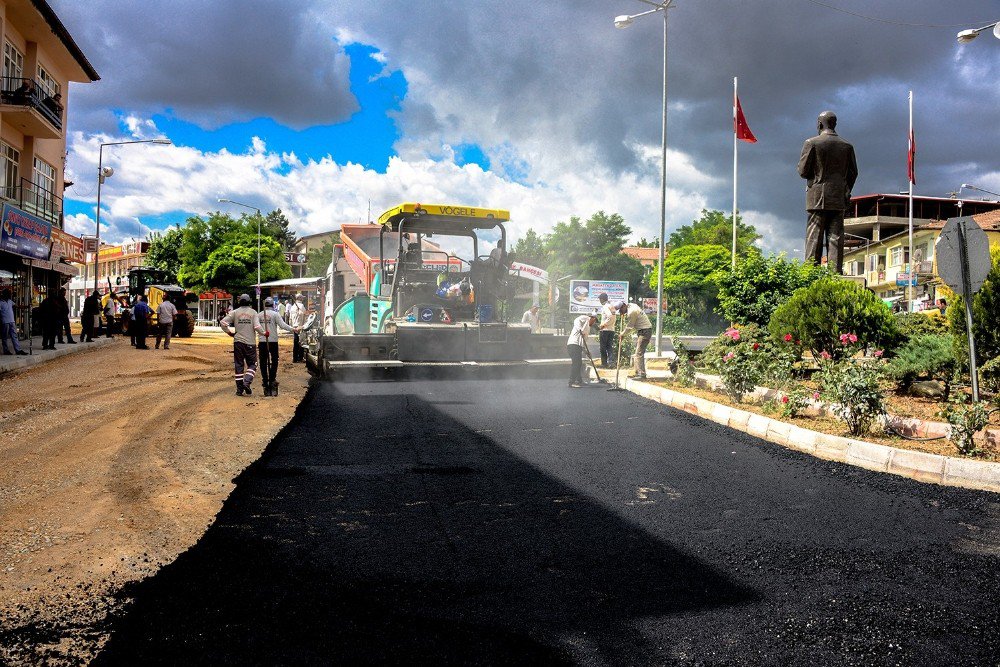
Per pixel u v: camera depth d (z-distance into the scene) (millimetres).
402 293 13172
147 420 8461
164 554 4070
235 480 5688
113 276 83000
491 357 12703
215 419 8516
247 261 60500
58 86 27766
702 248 50219
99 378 13367
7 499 5156
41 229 23031
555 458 6555
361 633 3127
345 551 4133
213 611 3336
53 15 23812
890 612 3383
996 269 8250
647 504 5125
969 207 60375
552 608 3396
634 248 76500
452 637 3094
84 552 4090
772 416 8156
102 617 3277
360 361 12305
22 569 3838
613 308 15328
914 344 9578
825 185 15031
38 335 26531
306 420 8438
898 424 6988
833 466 6301
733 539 4398
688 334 41062
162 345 24156
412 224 13234
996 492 5449
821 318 10438
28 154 25141
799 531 4555
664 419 8672
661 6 16969
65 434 7648
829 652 2998
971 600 3521
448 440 7320
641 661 2902
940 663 2926
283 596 3506
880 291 54219
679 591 3611
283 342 27562
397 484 5602
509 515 4848
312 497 5227
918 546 4281
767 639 3105
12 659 2902
